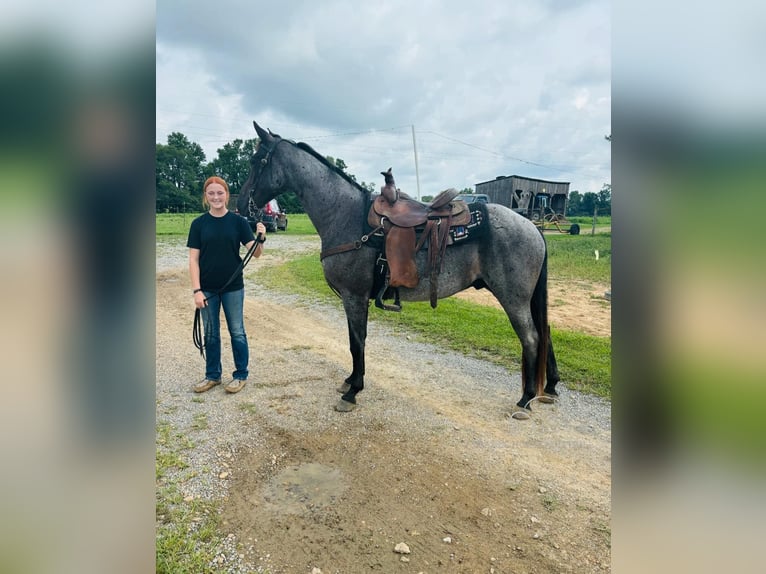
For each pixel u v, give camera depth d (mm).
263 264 10633
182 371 4051
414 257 3146
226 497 2297
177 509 2189
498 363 4375
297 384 3791
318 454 2709
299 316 6242
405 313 6293
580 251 12781
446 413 3281
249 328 5590
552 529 2104
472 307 6789
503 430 3041
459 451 2762
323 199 3389
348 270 3316
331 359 4453
